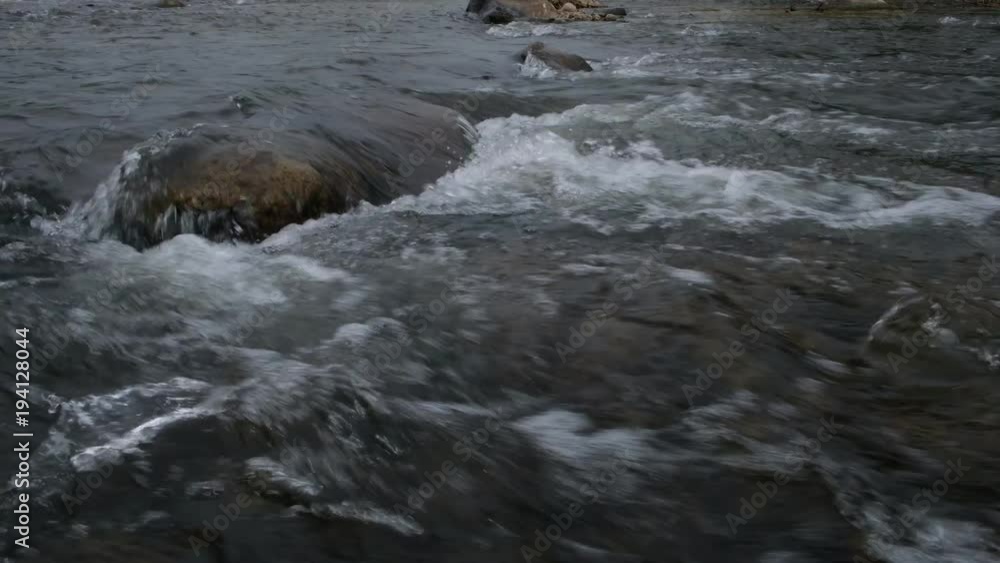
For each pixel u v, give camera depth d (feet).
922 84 38.17
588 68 41.09
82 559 9.70
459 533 10.39
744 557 10.02
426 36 53.42
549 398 13.30
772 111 32.81
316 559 9.87
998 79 39.22
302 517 10.55
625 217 21.38
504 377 13.88
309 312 16.24
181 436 12.08
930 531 10.36
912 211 21.88
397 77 36.24
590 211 21.84
